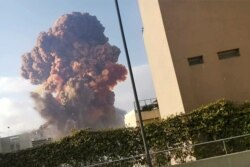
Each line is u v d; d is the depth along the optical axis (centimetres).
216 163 1608
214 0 2247
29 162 1975
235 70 2177
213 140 1850
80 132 1952
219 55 2203
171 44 2200
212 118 1867
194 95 2138
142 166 1711
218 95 2144
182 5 2247
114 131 1923
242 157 1614
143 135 1532
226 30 2217
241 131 1850
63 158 1939
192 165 1612
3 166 1994
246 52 2195
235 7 2242
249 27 2227
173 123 1884
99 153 1911
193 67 2173
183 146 1814
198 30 2216
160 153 1767
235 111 1875
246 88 2159
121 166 1717
